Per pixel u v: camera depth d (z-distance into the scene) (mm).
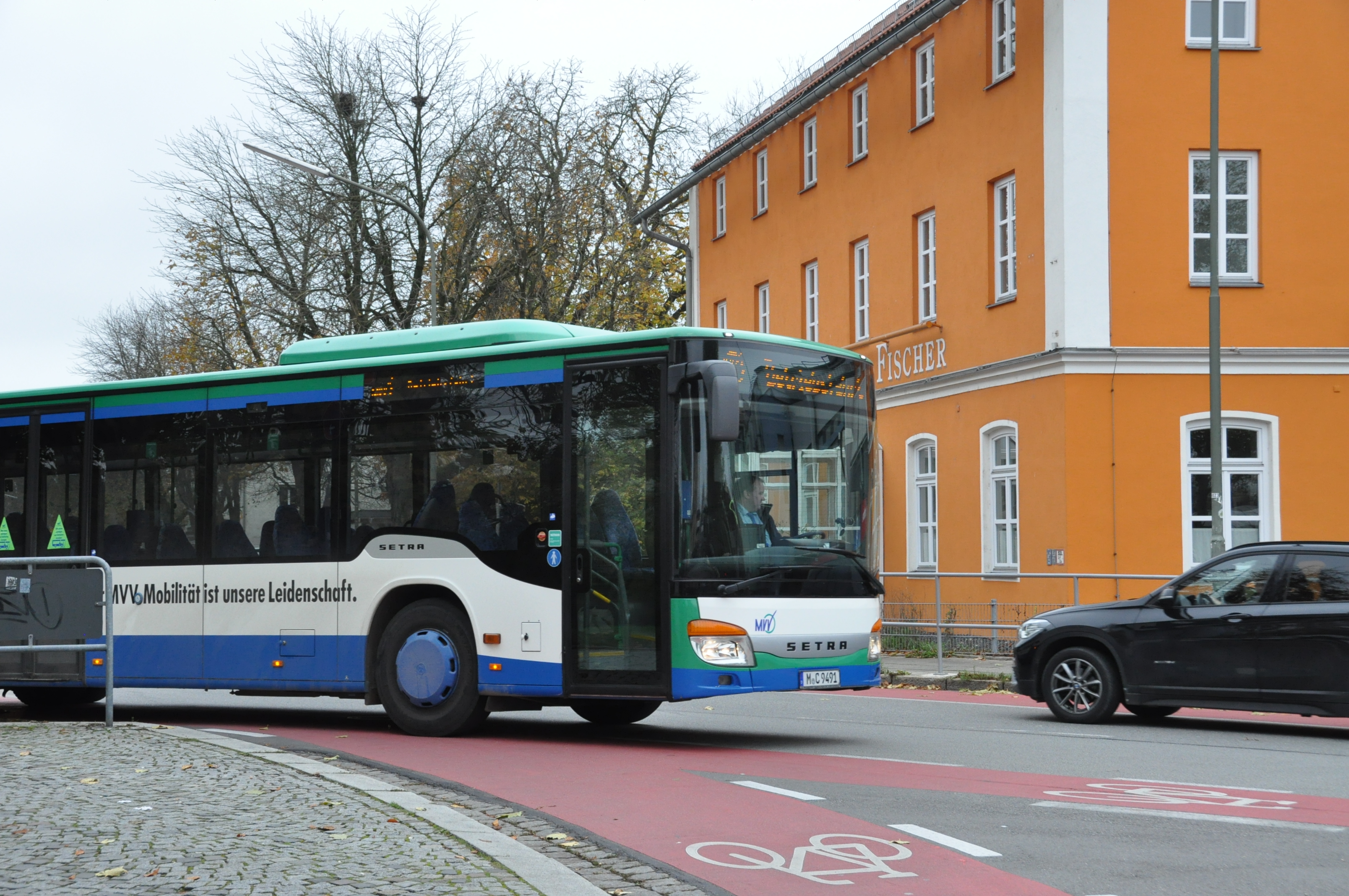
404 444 13117
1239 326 22281
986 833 8070
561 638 12195
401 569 12984
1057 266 22375
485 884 6355
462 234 39500
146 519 14281
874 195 28562
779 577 11852
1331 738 12805
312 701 17734
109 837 7297
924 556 26828
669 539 11734
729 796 9398
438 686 12727
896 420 27484
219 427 14031
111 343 74562
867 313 29188
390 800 8562
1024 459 23141
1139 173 22297
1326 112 22469
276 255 40281
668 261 45688
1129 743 12359
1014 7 23875
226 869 6551
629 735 13102
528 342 12906
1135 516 22062
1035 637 14453
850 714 15148
